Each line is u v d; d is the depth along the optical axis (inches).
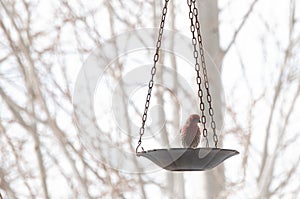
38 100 493.4
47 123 487.8
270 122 504.7
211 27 402.0
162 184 478.0
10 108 499.2
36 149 501.7
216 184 391.9
